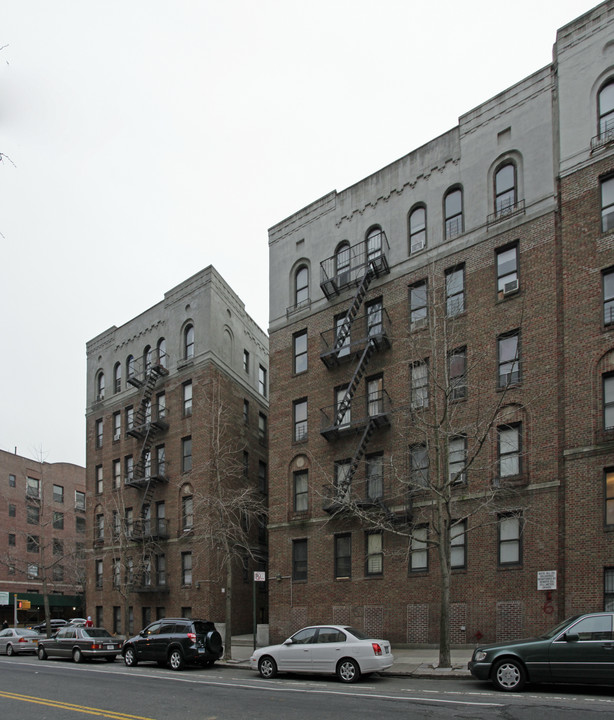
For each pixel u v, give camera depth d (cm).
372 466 2573
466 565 2195
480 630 2108
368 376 2669
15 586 6372
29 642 3128
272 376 3077
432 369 2231
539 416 2111
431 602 2267
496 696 1284
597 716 1048
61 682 1764
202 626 2173
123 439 4122
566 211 2166
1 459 6562
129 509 3947
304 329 2997
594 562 1889
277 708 1221
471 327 2355
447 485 1852
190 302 3800
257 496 3806
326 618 2581
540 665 1335
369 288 2739
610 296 2016
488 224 2383
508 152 2386
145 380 3903
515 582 2056
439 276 2502
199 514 3350
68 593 6862
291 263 3130
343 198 2966
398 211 2720
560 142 2228
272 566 2848
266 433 4256
